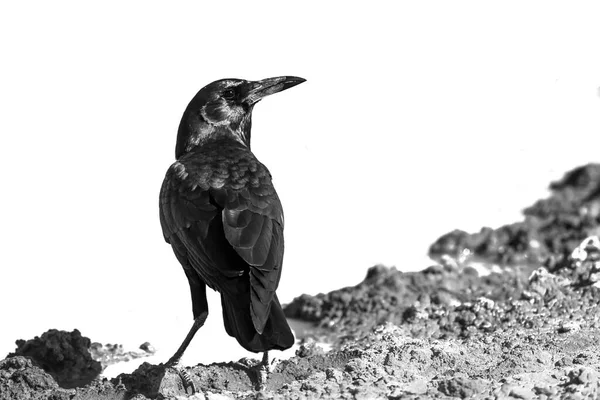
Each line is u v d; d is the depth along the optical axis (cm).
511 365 975
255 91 1132
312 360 1018
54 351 1109
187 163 1028
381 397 905
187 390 977
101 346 1271
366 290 1344
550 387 881
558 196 1611
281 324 906
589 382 885
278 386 998
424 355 1002
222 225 957
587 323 1124
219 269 933
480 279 1384
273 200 991
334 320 1311
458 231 1533
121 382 987
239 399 932
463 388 891
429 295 1327
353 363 979
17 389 995
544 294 1234
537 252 1480
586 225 1518
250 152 1073
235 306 916
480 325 1184
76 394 972
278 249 958
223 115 1124
